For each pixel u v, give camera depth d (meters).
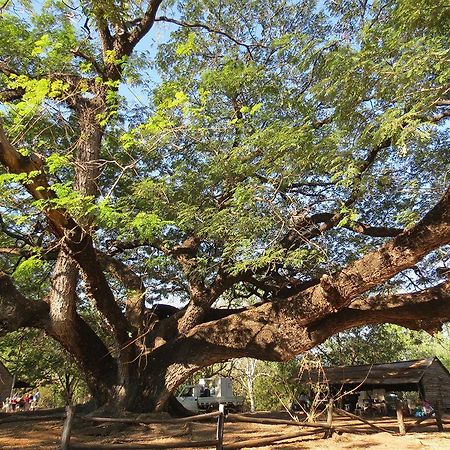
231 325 12.04
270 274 13.33
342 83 8.41
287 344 11.25
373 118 8.55
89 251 10.27
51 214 8.75
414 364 21.95
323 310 10.55
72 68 11.75
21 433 10.45
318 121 10.74
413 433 10.88
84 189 10.53
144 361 12.48
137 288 12.91
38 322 11.90
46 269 13.70
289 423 9.34
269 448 8.59
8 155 7.91
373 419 15.69
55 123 10.53
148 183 10.34
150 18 12.86
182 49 9.86
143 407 11.90
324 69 8.84
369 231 12.98
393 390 23.19
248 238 9.55
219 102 11.43
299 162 9.36
